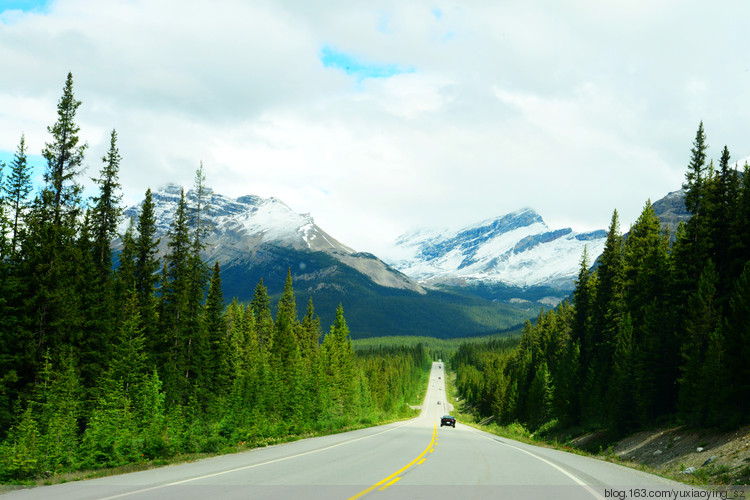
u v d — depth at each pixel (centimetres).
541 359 8744
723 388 2888
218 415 3747
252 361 6406
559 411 6078
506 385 11319
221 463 1781
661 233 5466
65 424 2053
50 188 3931
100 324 3919
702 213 4366
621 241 6075
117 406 3028
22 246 3572
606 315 5800
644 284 4931
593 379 5531
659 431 3547
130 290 4625
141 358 3991
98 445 1902
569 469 1902
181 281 4969
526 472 1723
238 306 8856
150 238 4838
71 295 3688
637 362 4172
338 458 1964
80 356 3738
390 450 2389
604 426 4712
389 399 12950
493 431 7681
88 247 4125
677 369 3978
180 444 2175
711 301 3725
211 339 6016
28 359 3328
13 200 3659
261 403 4047
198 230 5112
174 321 4931
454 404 18950
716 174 4266
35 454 1681
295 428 3978
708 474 2025
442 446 2803
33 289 3512
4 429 3069
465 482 1409
